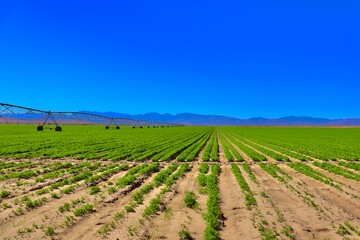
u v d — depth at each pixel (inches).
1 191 740.7
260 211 605.6
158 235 479.8
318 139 3139.8
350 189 818.2
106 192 740.7
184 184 849.5
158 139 2785.4
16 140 2333.9
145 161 1357.0
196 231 499.8
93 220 542.3
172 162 1327.5
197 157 1523.1
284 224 536.7
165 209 610.2
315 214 594.2
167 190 758.5
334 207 644.1
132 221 538.9
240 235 486.3
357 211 626.2
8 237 466.0
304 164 1252.5
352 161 1470.2
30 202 618.2
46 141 2289.6
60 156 1441.9
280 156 1525.6
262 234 487.2
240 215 582.2
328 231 512.1
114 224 519.8
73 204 634.8
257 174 1037.2
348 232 505.7
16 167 1130.7
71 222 530.6
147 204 642.8
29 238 463.2
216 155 1525.6
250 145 2292.1
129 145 2094.0
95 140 2500.0
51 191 750.5
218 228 513.0
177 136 3432.6
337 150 1925.4
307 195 738.2
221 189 795.4
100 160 1368.1
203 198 699.4
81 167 1136.8
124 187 794.8
